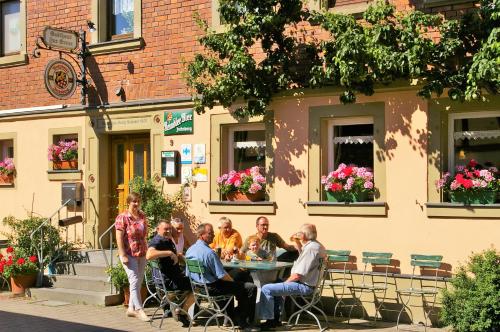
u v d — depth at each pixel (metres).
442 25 8.94
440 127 9.44
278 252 10.23
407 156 9.66
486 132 9.36
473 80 8.23
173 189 11.91
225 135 11.47
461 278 8.52
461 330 8.30
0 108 14.49
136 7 12.48
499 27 8.26
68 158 13.23
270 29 10.21
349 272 9.97
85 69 13.08
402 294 9.54
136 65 12.48
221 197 11.36
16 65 14.27
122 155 13.00
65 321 9.45
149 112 12.24
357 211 9.98
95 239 12.87
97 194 12.88
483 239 9.05
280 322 9.23
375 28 9.00
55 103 13.62
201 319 9.61
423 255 9.34
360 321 9.62
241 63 10.20
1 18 14.77
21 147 14.04
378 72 9.17
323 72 9.79
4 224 13.06
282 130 10.73
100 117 12.86
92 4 13.06
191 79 10.78
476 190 9.06
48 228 12.34
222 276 8.66
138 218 9.79
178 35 12.02
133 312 9.59
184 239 10.98
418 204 9.55
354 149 10.32
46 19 13.80
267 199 10.91
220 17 11.00
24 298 11.47
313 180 10.43
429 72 8.97
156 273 9.45
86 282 11.32
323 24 9.59
